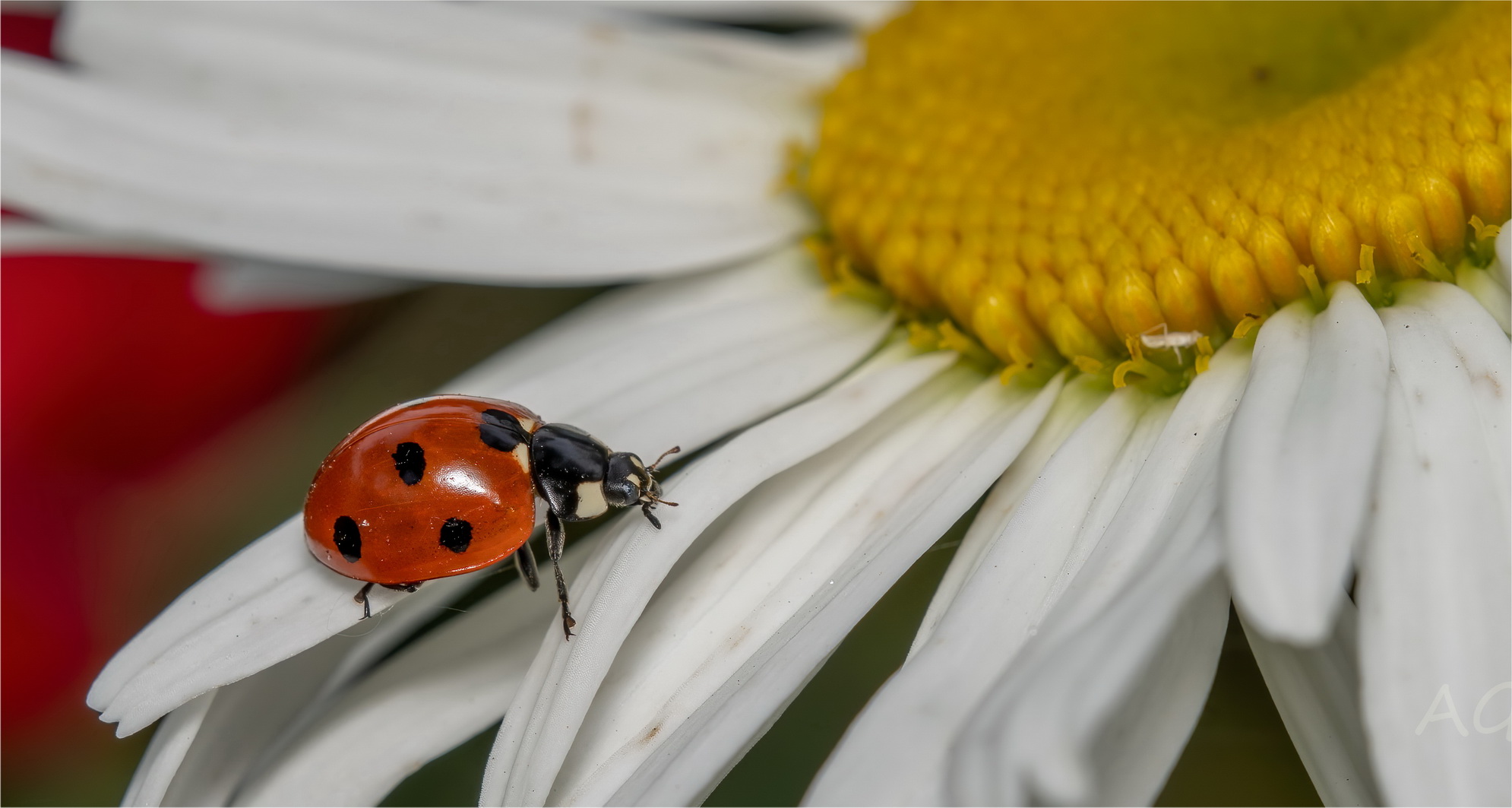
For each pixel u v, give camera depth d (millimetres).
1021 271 63
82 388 68
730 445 59
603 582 56
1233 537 49
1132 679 48
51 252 67
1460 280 59
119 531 68
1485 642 51
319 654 60
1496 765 49
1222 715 57
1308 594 48
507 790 54
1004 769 47
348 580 58
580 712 54
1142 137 67
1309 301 60
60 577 67
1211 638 52
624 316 68
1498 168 59
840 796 50
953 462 61
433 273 67
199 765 57
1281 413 53
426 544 57
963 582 57
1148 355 61
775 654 54
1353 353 55
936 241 65
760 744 63
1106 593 52
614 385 63
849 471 61
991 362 64
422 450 57
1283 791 57
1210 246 60
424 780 65
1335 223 59
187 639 57
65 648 67
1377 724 50
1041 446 60
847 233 68
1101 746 51
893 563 55
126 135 68
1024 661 50
